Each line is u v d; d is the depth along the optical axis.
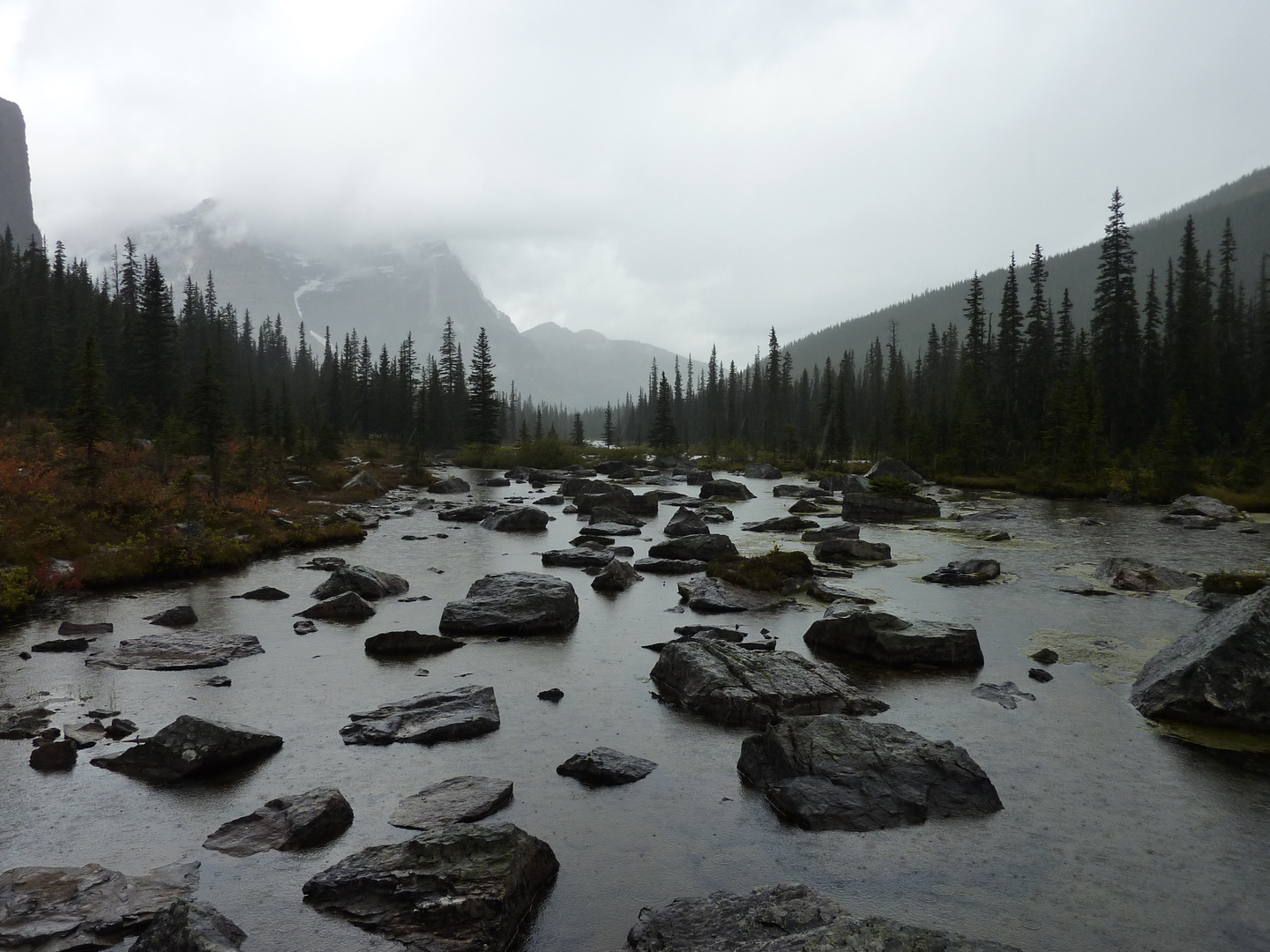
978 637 17.62
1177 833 9.12
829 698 12.91
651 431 116.06
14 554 22.33
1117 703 13.46
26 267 113.75
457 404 121.31
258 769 10.67
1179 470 53.81
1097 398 68.94
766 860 8.45
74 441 35.94
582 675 15.02
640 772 10.56
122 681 14.22
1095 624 18.83
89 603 20.44
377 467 74.44
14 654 15.71
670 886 7.94
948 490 63.62
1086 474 59.50
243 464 47.94
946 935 6.42
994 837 8.98
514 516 36.47
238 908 7.37
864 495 45.16
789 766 10.12
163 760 10.45
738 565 23.86
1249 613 13.23
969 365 87.25
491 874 7.48
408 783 10.27
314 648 16.64
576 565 26.59
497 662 15.81
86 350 36.88
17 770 10.48
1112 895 7.83
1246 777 10.61
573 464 94.62
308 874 8.01
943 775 9.93
